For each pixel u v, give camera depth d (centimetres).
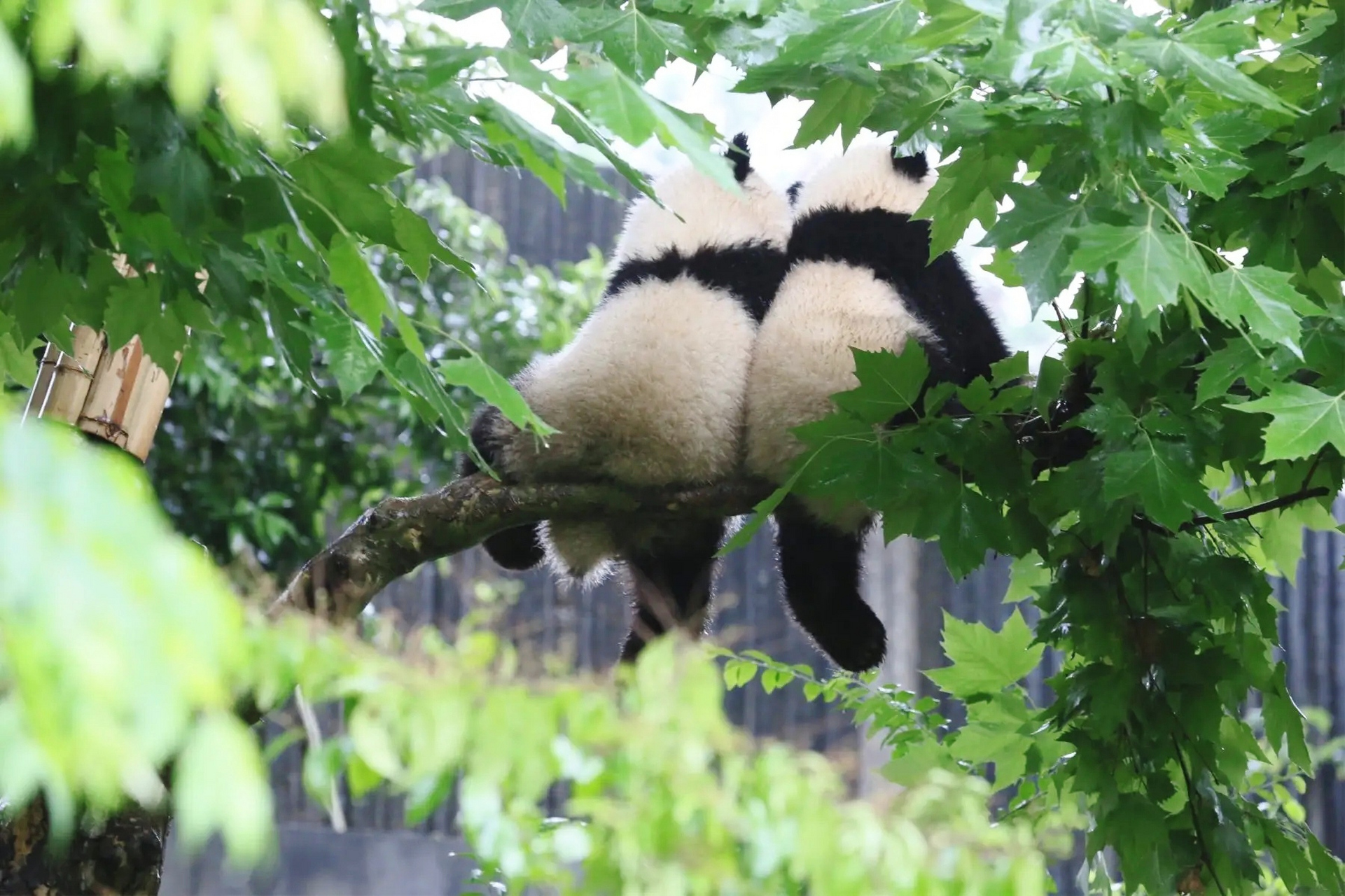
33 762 216
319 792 348
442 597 1461
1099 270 548
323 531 1529
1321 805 1616
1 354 772
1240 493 862
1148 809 723
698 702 365
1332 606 1655
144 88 460
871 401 700
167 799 559
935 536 748
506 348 1480
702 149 432
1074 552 770
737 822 362
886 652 902
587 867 374
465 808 345
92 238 531
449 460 1462
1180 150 618
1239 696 732
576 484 789
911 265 876
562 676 376
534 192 1719
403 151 1442
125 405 683
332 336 559
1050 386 695
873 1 555
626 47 562
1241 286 559
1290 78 690
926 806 397
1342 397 577
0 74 219
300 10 254
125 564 210
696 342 818
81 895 598
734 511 820
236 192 491
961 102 624
